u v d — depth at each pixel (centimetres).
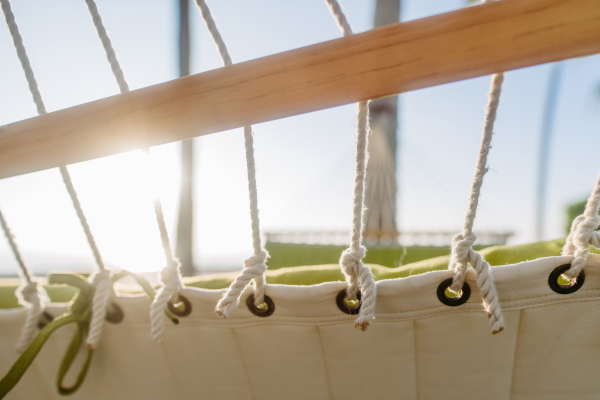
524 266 34
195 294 40
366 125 32
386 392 39
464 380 37
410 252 102
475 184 32
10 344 46
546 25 27
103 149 34
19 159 36
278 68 31
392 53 29
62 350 45
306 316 38
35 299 44
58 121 35
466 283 35
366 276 34
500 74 29
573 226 33
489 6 28
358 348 38
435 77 29
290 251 116
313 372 40
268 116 32
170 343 43
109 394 46
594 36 26
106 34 37
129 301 43
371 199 229
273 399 41
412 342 37
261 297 39
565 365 35
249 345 41
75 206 40
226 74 32
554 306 34
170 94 33
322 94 30
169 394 44
